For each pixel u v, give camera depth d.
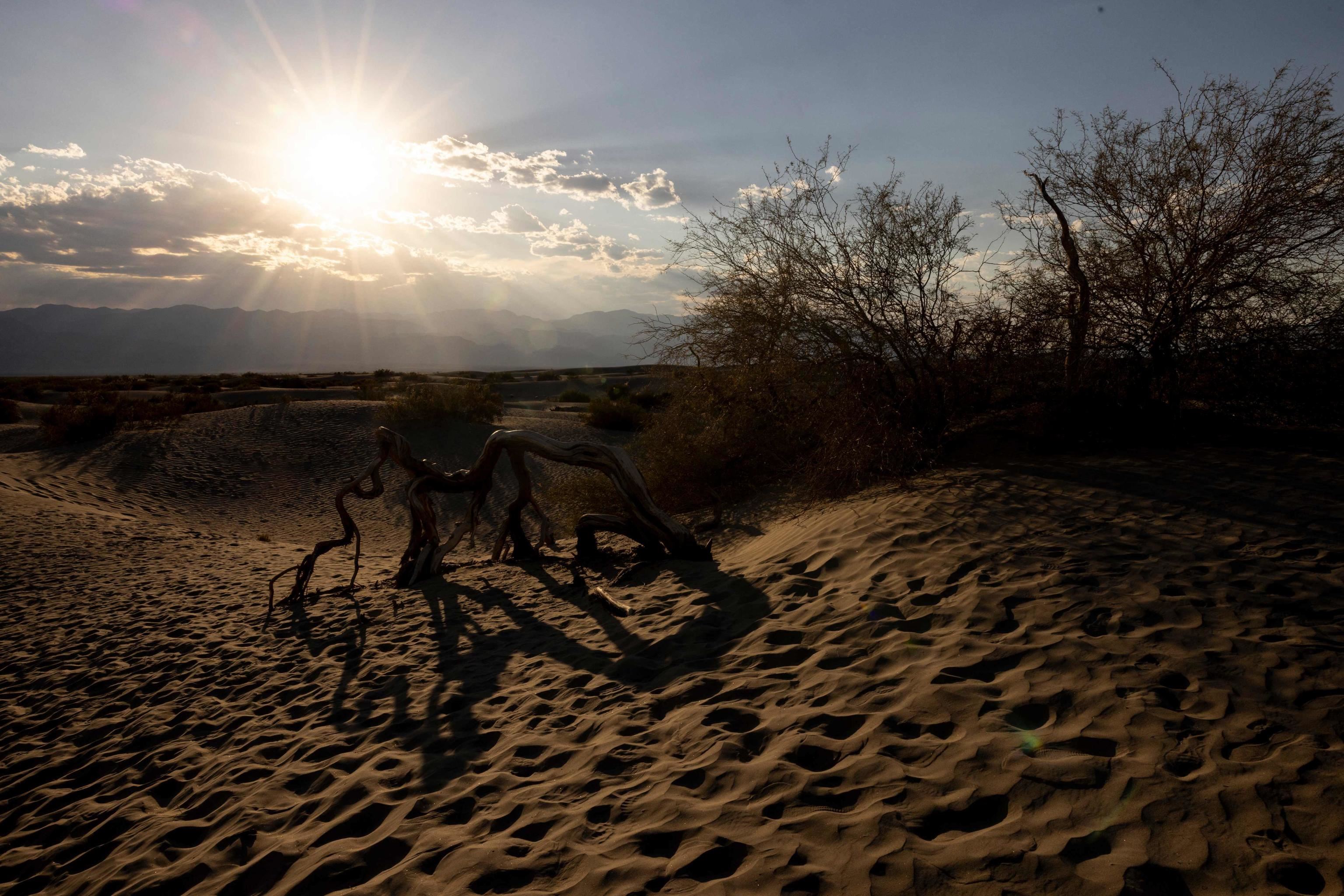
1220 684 3.39
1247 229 7.79
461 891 2.88
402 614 8.13
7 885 3.88
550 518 15.28
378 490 9.70
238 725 5.54
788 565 6.65
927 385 9.39
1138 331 8.42
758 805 3.08
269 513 18.33
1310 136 7.44
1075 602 4.49
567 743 4.20
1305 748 2.83
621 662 5.34
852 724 3.63
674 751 3.79
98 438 24.86
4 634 8.69
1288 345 7.80
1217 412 8.64
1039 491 7.02
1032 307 8.80
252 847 3.68
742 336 11.11
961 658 4.05
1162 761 2.87
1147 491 6.58
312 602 9.30
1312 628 3.83
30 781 5.17
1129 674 3.58
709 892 2.57
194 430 25.09
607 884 2.74
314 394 45.28
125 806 4.49
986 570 5.29
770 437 11.72
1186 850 2.40
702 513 11.38
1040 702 3.47
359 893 3.03
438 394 27.14
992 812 2.75
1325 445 7.58
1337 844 2.33
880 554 6.12
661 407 13.04
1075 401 8.72
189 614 9.05
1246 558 4.87
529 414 32.09
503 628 7.02
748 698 4.24
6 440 26.66
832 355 9.89
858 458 8.83
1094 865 2.38
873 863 2.55
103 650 7.95
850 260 9.37
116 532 14.41
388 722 5.05
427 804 3.71
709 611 6.01
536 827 3.29
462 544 15.08
